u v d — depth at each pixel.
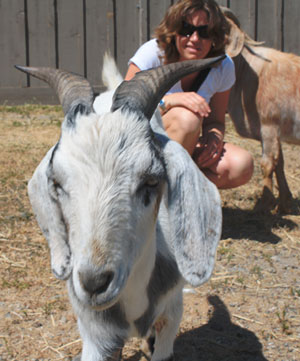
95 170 1.99
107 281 1.93
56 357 3.00
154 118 2.79
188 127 3.87
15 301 3.53
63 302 3.54
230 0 9.04
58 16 9.59
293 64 5.34
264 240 4.53
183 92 4.06
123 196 1.99
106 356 2.54
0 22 9.67
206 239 2.24
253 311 3.45
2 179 5.77
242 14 9.06
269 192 5.13
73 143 2.04
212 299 3.60
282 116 5.29
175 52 4.05
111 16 9.45
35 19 9.63
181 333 3.23
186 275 2.22
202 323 3.33
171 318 2.70
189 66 2.31
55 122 8.55
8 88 9.86
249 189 5.72
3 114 9.12
